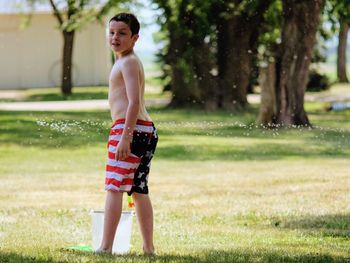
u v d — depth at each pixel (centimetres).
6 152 2842
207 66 4725
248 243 1093
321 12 3919
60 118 3778
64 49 5962
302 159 2573
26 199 1670
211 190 1805
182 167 2378
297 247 1043
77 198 1686
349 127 3781
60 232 1207
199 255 920
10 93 6197
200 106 4747
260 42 4697
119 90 906
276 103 3731
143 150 905
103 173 2225
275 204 1559
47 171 2288
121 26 906
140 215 929
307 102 5481
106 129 3134
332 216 1397
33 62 6762
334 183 1844
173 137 3306
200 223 1337
